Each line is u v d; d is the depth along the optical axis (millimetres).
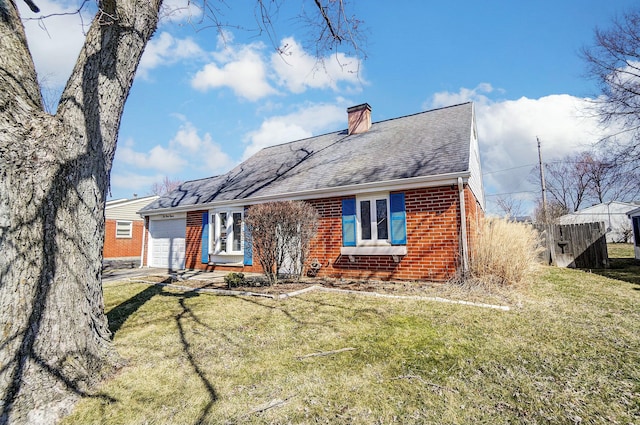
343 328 4797
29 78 3154
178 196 16094
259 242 8562
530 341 4117
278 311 5863
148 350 4152
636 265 12055
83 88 3455
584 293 6984
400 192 8750
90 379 3227
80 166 3377
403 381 3186
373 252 8961
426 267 8250
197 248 13844
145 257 16156
